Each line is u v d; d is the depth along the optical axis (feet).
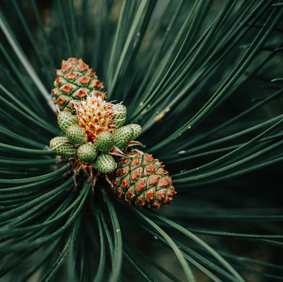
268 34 0.39
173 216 0.63
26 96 0.57
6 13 0.67
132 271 0.67
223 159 0.45
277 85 0.55
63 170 0.49
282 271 0.68
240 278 0.30
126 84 0.64
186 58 0.45
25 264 0.65
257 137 0.41
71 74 0.49
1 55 0.58
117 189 0.48
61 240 0.55
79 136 0.45
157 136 0.66
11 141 0.57
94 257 0.63
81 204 0.44
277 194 0.70
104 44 0.63
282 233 0.69
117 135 0.47
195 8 0.46
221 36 0.52
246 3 0.50
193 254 0.42
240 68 0.42
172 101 0.53
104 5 0.66
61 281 0.58
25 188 0.42
